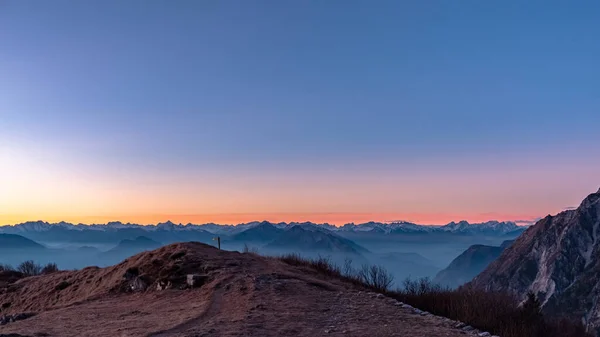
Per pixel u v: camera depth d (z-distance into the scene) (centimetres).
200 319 2062
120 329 1881
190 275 2948
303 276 3167
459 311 2588
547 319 3247
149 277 3156
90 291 3478
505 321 2466
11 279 5059
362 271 3647
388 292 3152
